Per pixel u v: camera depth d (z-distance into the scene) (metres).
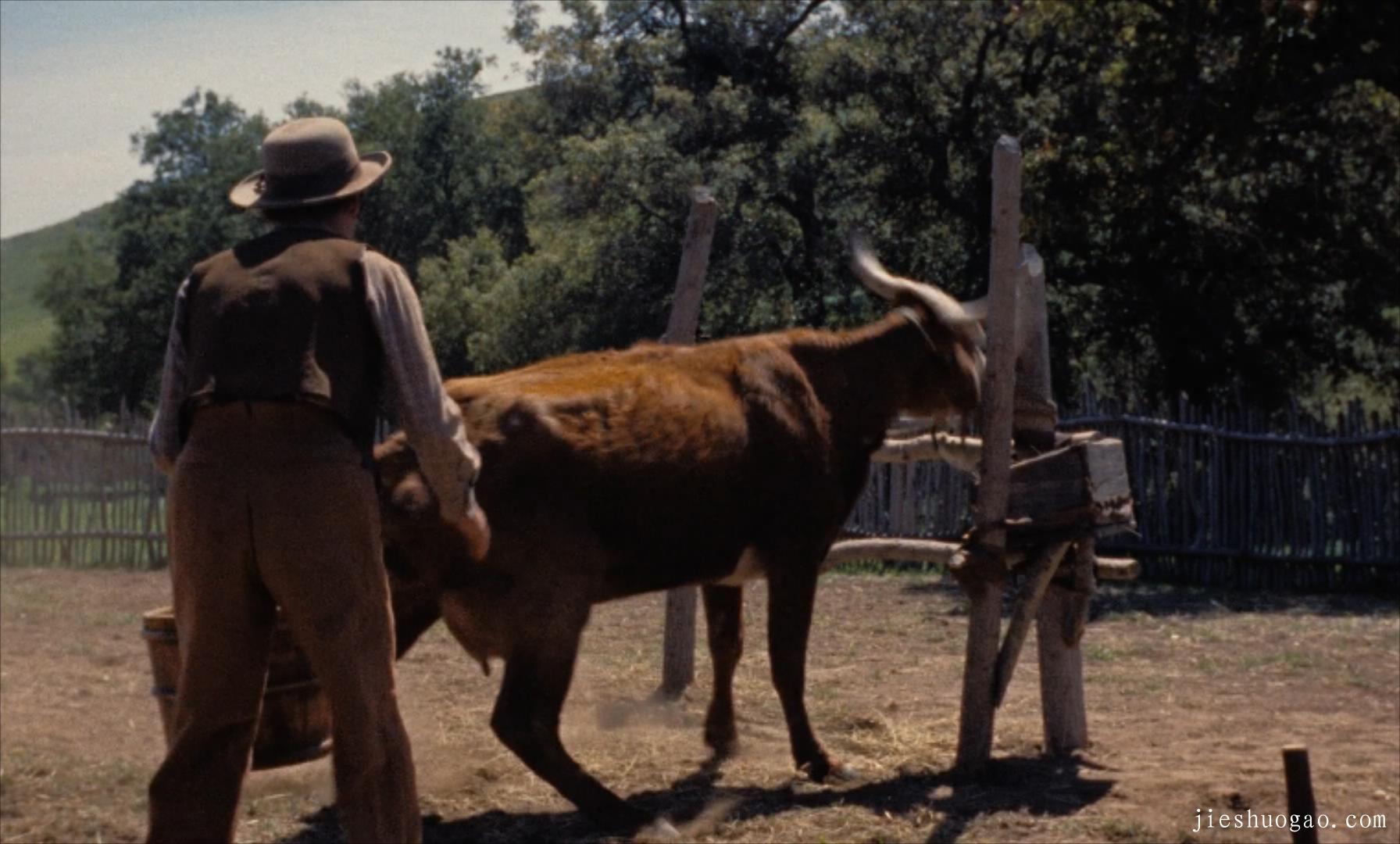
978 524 5.73
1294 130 17.78
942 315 6.05
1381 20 15.35
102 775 5.79
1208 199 19.03
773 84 25.08
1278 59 15.92
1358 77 15.67
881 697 7.52
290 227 3.81
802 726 5.80
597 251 23.16
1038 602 5.76
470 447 3.75
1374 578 12.22
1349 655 8.83
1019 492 5.75
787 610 5.74
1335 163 18.58
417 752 6.14
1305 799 3.44
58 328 49.34
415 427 3.64
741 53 25.52
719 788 5.67
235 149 43.00
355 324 3.62
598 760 6.13
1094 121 19.00
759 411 5.58
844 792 5.58
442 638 9.23
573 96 27.95
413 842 3.71
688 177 21.84
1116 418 13.08
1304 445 12.48
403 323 3.67
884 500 13.70
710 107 22.91
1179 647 9.15
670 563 5.33
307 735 5.31
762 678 7.88
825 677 8.12
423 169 42.56
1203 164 17.86
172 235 42.69
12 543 15.02
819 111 21.78
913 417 6.25
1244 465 12.71
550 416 4.98
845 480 6.01
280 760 5.26
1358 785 5.66
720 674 6.15
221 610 3.59
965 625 10.06
